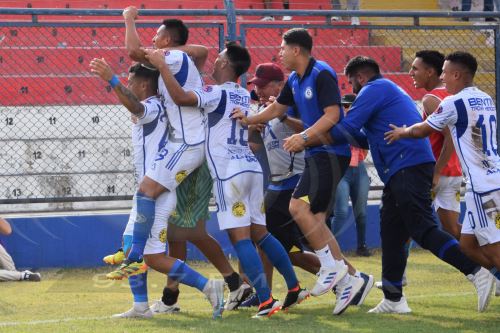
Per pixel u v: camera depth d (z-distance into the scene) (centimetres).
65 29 1767
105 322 889
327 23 1358
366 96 918
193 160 900
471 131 874
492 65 1795
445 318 909
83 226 1296
